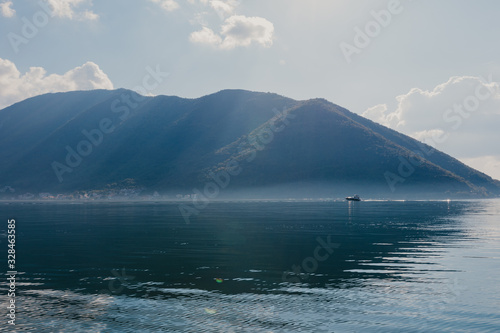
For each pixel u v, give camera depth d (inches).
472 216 3914.9
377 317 876.6
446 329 812.0
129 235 2304.4
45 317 882.1
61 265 1413.6
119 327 824.3
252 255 1609.3
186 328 818.2
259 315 890.7
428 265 1406.3
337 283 1152.8
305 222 3125.0
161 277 1227.9
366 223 3051.2
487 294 1039.0
